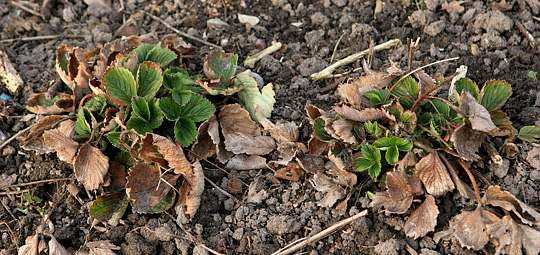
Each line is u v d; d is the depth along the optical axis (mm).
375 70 2746
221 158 2432
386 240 2109
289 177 2361
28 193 2453
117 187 2385
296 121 2564
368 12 3076
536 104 2467
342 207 2205
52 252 2232
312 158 2391
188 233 2219
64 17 3363
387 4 3072
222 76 2531
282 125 2410
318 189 2238
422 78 2271
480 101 2248
